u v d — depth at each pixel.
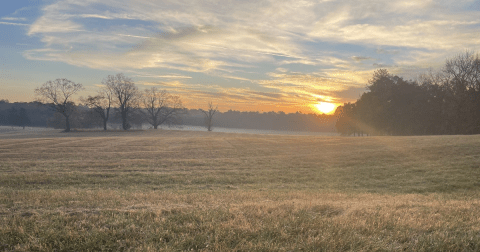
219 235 4.68
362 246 4.36
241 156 28.42
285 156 28.06
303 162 24.25
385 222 5.59
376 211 6.59
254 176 18.69
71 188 14.70
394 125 75.00
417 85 75.31
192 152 31.28
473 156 21.09
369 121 79.88
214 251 4.20
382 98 75.38
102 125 110.75
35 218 5.71
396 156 23.98
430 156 22.66
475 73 62.50
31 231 4.97
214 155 29.11
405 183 16.25
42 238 4.65
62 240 4.65
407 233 4.85
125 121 95.19
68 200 8.02
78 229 5.10
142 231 4.98
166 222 5.40
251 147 36.25
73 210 6.42
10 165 21.52
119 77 91.69
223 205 7.24
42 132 85.75
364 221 5.51
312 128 195.88
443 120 67.69
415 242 4.48
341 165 22.48
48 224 5.30
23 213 6.10
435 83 71.38
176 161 24.41
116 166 21.92
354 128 92.62
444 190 14.60
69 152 30.22
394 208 7.23
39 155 27.67
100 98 89.81
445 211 6.98
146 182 16.81
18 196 8.67
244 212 6.16
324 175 19.08
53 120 112.00
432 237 4.67
